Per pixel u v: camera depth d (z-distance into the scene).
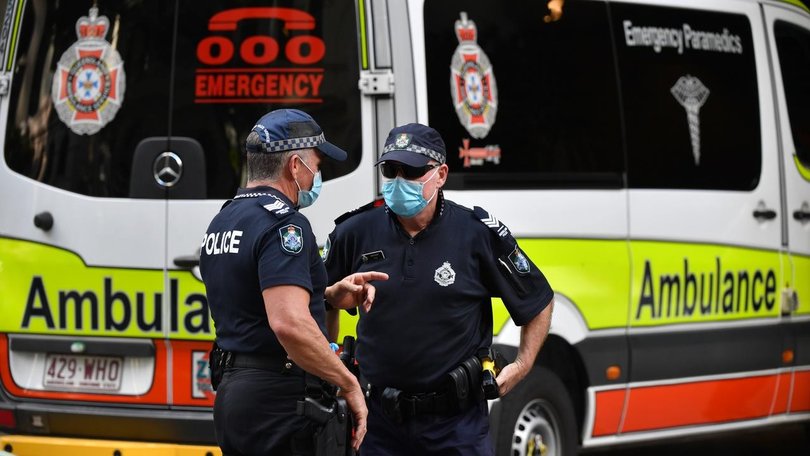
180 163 15.84
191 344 15.73
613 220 17.45
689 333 18.58
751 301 19.61
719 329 19.05
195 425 15.62
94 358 16.12
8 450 16.11
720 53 19.48
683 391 18.59
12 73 16.75
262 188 11.54
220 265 11.43
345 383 11.29
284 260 11.03
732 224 19.27
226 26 15.84
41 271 16.27
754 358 19.66
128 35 16.19
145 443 15.74
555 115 16.95
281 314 10.91
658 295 18.05
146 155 15.93
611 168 17.55
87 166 16.20
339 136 15.39
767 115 20.11
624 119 17.83
